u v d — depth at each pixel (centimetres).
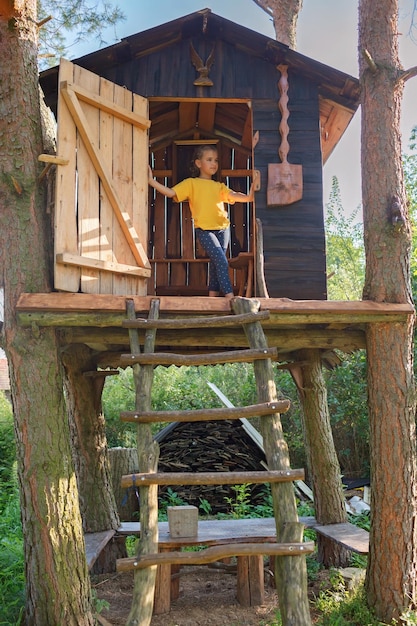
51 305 442
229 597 563
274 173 541
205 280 746
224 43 558
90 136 473
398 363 488
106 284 481
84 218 469
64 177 454
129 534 616
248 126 686
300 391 673
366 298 503
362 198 527
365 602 485
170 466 998
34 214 465
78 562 433
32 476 429
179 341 517
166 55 553
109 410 1345
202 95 550
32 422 436
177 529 518
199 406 1360
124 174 505
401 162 523
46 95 543
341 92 559
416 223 1262
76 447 627
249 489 951
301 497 966
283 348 630
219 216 571
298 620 337
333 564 627
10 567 512
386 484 478
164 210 756
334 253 1631
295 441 1176
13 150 466
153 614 517
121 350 641
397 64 531
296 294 531
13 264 455
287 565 352
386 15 532
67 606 419
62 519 430
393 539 471
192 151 764
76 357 609
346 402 1132
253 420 1258
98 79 491
